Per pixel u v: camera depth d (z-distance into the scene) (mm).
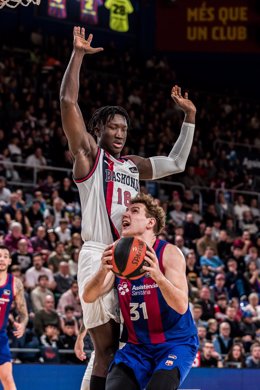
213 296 14195
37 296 12016
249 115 26016
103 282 4648
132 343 4949
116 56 24969
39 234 13875
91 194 5105
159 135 21625
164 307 4832
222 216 19172
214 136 23719
